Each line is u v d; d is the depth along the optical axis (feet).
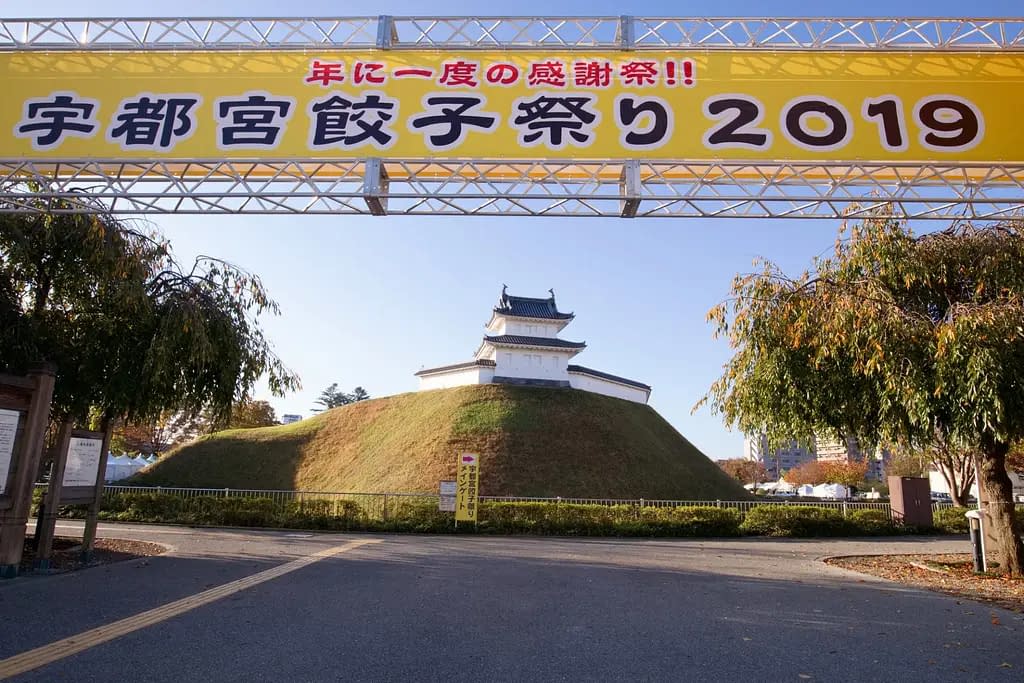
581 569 36.63
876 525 63.82
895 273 34.83
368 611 23.62
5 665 16.34
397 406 145.59
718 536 61.72
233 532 56.08
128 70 26.45
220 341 39.52
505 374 144.15
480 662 17.37
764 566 39.11
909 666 17.47
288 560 37.73
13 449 29.09
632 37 26.48
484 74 26.27
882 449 40.68
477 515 62.08
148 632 19.85
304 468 125.59
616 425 134.00
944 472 80.43
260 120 25.93
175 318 36.50
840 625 22.48
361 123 25.81
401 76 26.30
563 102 25.94
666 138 25.53
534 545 50.67
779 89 25.90
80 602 24.14
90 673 15.81
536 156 25.52
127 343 36.37
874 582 32.73
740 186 25.94
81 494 34.32
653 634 20.77
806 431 39.65
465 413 129.49
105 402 36.40
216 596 25.82
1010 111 25.50
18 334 33.12
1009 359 28.04
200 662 16.83
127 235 37.32
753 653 18.60
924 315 32.40
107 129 25.88
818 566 39.29
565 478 112.37
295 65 26.50
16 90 26.25
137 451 163.94
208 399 41.32
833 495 178.19
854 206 27.37
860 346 32.14
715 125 25.62
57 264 35.35
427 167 26.20
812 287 37.37
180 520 63.36
